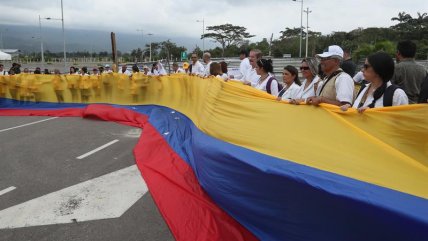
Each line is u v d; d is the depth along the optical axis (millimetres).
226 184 4191
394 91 3445
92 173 6410
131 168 6641
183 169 5965
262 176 3631
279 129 4004
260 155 3895
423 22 52438
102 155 7512
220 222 4129
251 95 4668
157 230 4348
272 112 4195
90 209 4953
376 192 2947
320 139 3623
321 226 3174
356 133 3422
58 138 9016
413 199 2838
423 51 30969
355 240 2984
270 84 5859
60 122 11148
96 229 4395
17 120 11586
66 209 4961
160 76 11016
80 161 7121
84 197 5363
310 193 3203
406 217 2701
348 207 2959
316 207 3182
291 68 5270
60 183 5938
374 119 3338
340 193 2996
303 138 3740
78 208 4988
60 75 12711
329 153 3475
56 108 12727
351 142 3420
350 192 2986
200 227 4152
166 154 6891
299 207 3322
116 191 5570
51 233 4312
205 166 4734
